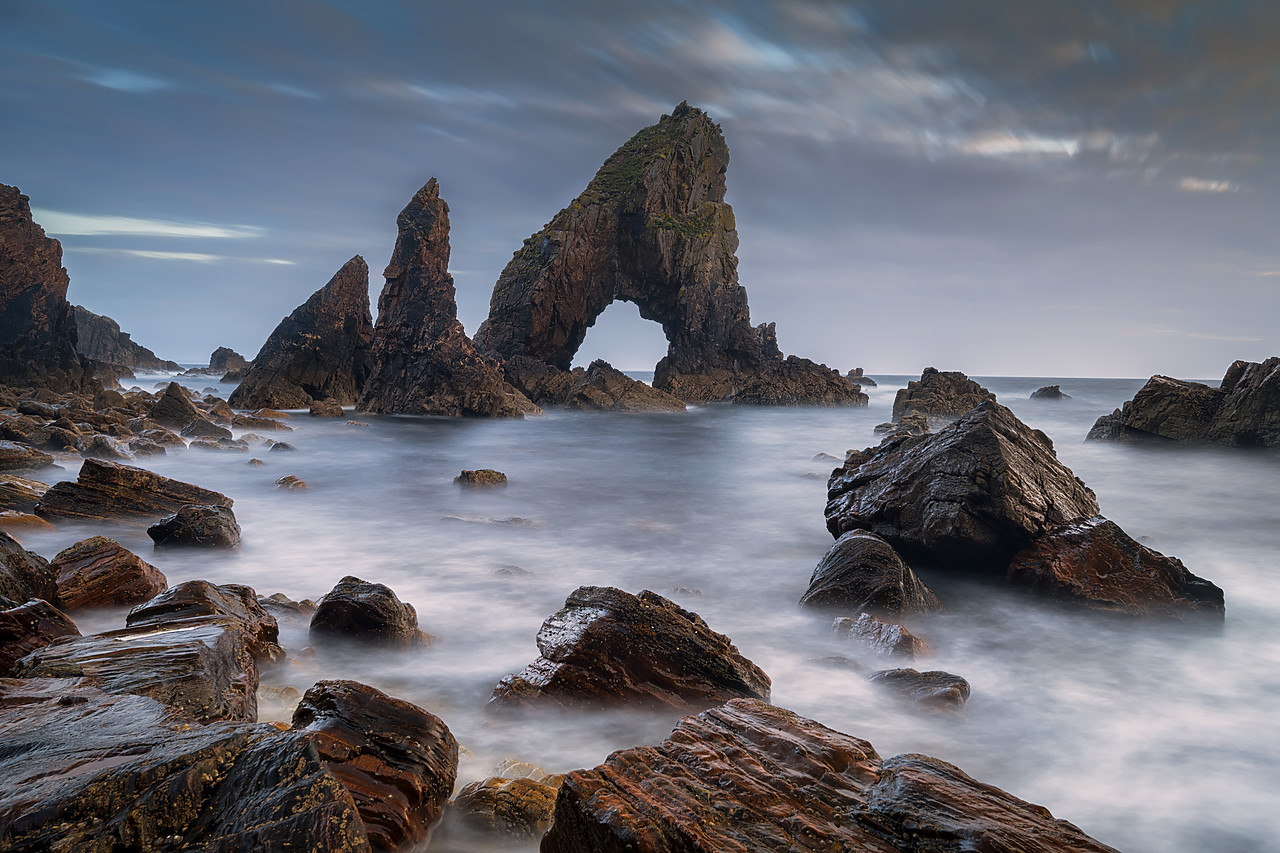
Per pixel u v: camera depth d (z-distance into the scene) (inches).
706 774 200.4
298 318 2669.8
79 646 271.9
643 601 385.7
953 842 173.0
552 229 3260.3
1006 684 413.7
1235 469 1252.5
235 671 290.0
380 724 254.8
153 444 1262.3
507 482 1117.7
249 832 153.7
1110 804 291.0
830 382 3265.3
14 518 640.4
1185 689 409.4
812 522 865.5
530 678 353.7
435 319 2440.9
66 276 2516.0
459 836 242.1
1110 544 568.7
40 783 156.9
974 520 587.5
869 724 353.7
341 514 860.6
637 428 2171.5
